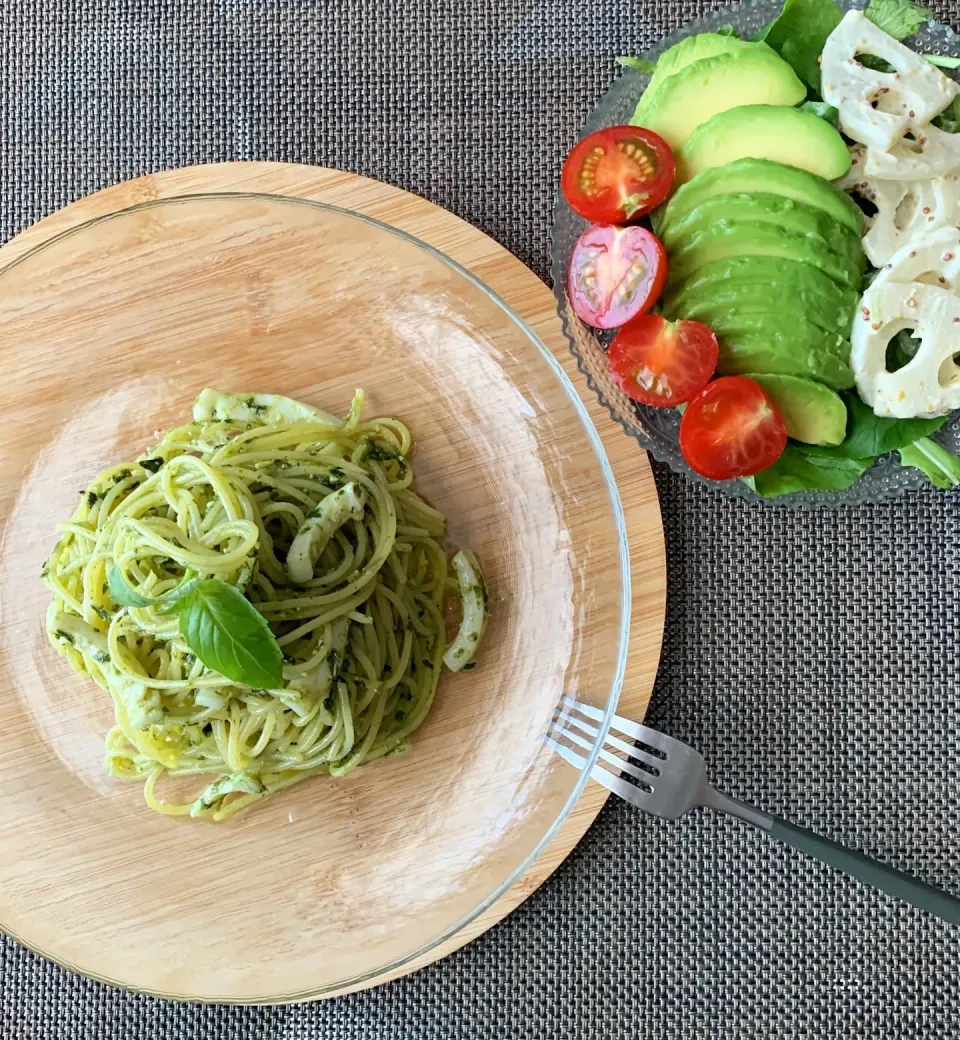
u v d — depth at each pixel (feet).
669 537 1.90
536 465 1.86
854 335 1.79
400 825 1.87
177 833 1.88
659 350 1.78
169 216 1.84
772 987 1.89
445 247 1.89
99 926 1.86
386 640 1.84
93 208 1.90
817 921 1.89
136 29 1.95
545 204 1.92
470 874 1.85
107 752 1.85
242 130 1.94
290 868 1.88
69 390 1.89
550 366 1.81
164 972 1.85
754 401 1.77
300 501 1.81
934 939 1.88
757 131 1.77
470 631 1.85
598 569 1.85
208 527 1.77
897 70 1.79
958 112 1.84
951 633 1.89
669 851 1.90
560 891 1.90
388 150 1.94
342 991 1.85
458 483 1.89
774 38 1.84
